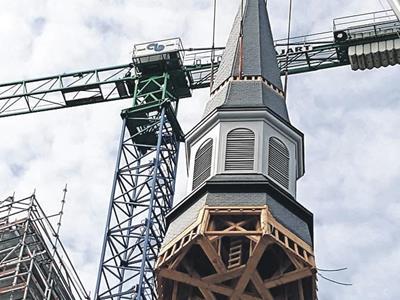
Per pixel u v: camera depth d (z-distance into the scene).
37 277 80.12
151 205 98.19
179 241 67.38
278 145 72.88
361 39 109.50
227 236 66.38
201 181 71.12
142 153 108.44
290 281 66.25
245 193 68.81
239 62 79.62
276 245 66.44
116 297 92.88
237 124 73.31
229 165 70.88
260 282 66.00
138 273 94.75
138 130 109.69
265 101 75.56
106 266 95.12
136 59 112.94
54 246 82.25
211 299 66.50
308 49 111.50
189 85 113.06
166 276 67.00
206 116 74.56
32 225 82.38
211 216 67.62
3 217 83.19
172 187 103.62
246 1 87.06
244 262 66.69
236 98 75.56
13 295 78.19
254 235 66.00
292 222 68.50
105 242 97.00
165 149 106.44
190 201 70.00
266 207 67.69
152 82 112.75
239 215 67.56
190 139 74.88
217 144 72.31
